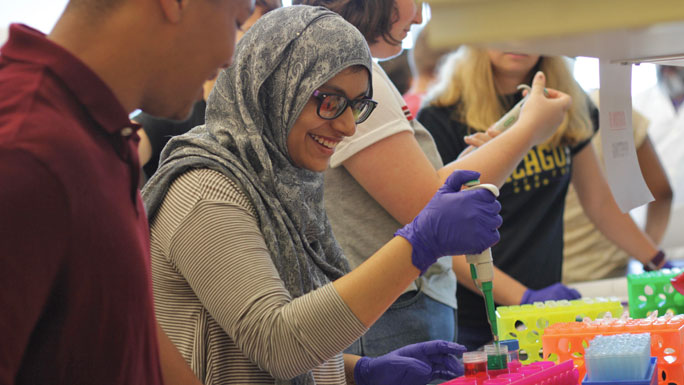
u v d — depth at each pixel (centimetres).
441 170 182
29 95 84
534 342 169
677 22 65
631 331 143
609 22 66
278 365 124
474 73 253
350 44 139
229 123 143
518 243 256
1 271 78
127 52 93
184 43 95
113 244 88
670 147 427
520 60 246
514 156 184
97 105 89
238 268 125
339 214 186
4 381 79
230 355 135
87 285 86
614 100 163
